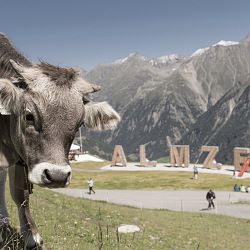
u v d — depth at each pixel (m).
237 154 107.00
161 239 20.58
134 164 137.88
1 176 9.16
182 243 21.31
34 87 6.89
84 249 11.29
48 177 6.57
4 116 7.73
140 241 17.66
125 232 20.08
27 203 8.42
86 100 7.48
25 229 8.41
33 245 8.34
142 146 130.38
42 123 6.79
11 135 7.44
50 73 7.03
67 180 6.68
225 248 23.66
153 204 60.75
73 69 7.25
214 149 119.19
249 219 43.19
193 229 29.67
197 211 53.38
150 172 110.94
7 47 8.32
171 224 29.95
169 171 112.44
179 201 64.75
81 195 71.44
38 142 6.82
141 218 28.16
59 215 18.19
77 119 6.99
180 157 125.12
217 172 108.44
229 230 32.69
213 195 55.44
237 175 100.25
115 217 24.16
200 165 130.75
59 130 6.83
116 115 7.50
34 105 6.80
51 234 12.23
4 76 7.89
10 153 7.89
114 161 132.50
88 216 22.12
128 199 66.88
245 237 30.06
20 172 8.18
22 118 6.92
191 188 84.50
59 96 6.87
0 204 9.34
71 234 13.84
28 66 8.06
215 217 41.44
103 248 12.00
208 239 25.98
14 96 6.82
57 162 6.66
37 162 6.79
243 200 65.56
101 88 7.37
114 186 88.88
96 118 7.46
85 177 102.75
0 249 7.90
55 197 26.45
